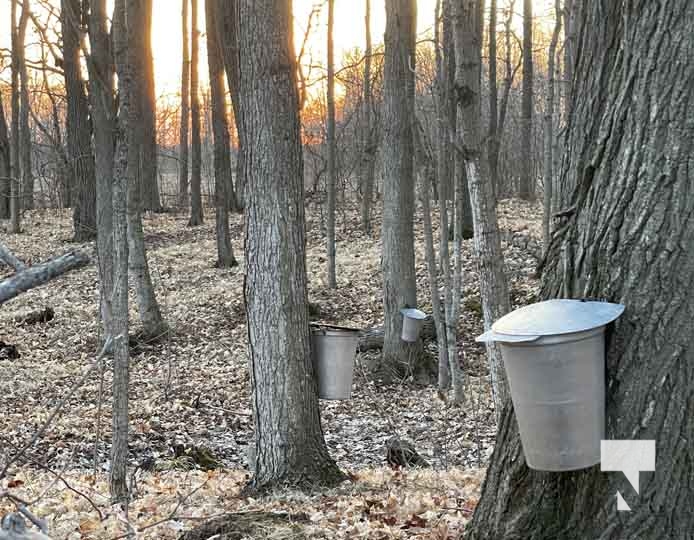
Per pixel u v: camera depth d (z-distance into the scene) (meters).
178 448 9.52
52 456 9.32
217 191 21.27
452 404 11.54
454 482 6.68
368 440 10.31
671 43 3.01
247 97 7.03
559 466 2.82
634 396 2.98
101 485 7.16
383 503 5.86
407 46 13.09
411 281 13.59
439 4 10.72
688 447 2.95
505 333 2.79
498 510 3.53
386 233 13.62
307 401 7.04
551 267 3.56
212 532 5.00
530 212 22.94
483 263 6.48
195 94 27.77
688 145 2.98
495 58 20.09
